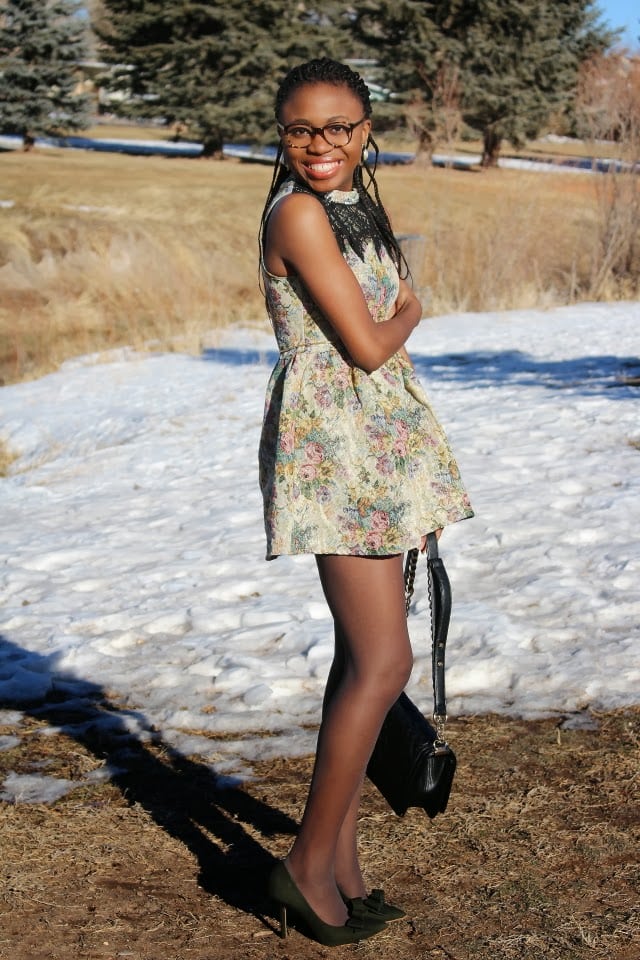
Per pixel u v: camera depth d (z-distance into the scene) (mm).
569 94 39406
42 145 44000
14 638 4988
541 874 3010
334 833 2627
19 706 4293
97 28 42562
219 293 17688
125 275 17641
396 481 2572
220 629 5008
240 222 22266
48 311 16141
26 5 39906
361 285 2572
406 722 2662
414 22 38156
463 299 16953
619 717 3924
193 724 4043
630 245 18344
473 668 4324
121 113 43219
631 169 17984
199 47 40625
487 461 7531
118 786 3592
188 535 6508
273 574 5695
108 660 4691
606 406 8961
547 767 3605
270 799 3473
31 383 12297
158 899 2936
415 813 3363
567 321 15023
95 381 12125
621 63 18469
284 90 2578
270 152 46000
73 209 21703
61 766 3756
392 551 2539
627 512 6215
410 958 2662
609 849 3113
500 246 17797
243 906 2902
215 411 10062
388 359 2621
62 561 6156
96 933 2771
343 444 2562
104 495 7613
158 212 21969
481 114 39906
